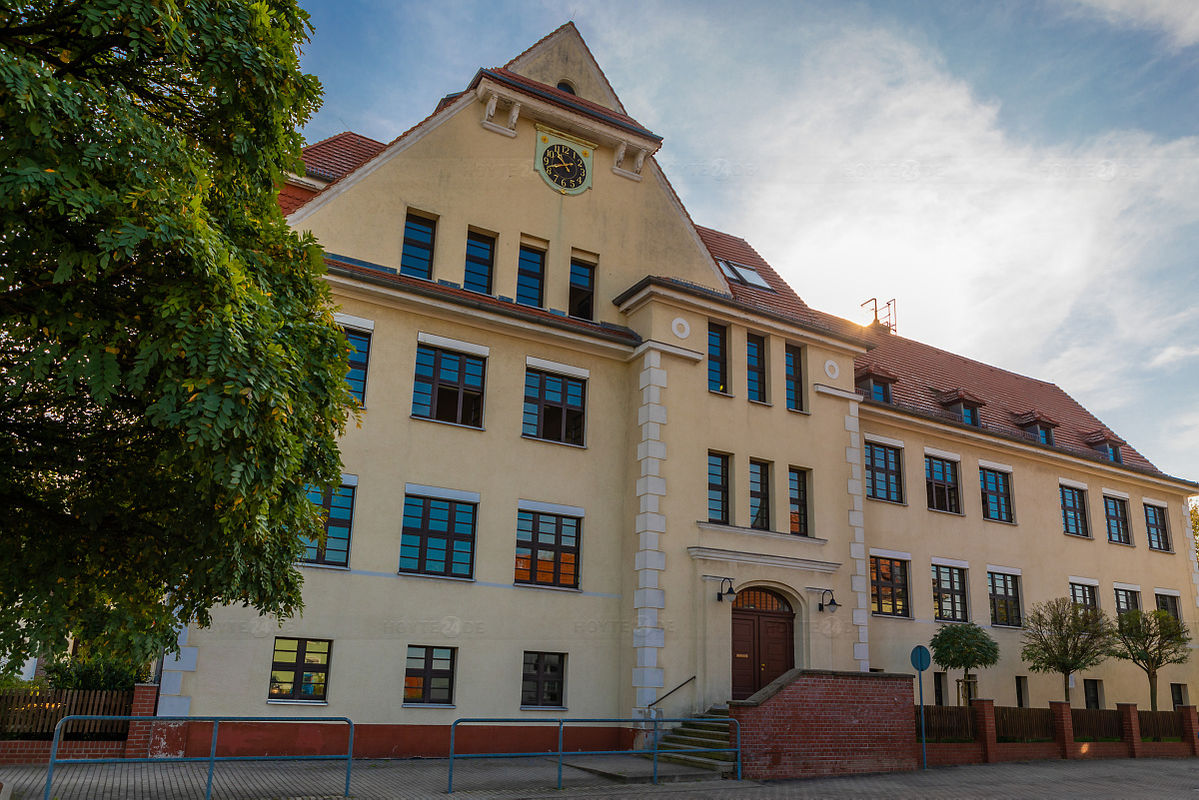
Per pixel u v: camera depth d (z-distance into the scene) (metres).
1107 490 28.48
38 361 6.93
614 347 18.84
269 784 12.04
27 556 8.88
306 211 16.67
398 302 16.81
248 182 9.22
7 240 6.86
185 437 7.45
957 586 23.91
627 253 20.23
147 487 9.07
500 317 17.67
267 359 7.81
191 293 7.45
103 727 13.44
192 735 13.71
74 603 9.39
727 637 17.80
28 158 6.56
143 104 8.69
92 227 7.10
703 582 17.75
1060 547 26.41
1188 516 30.73
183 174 7.83
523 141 19.45
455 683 15.96
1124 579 27.72
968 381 29.47
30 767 12.45
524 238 19.19
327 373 9.36
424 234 18.19
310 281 9.94
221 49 8.24
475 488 16.94
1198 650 28.80
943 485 24.58
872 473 23.08
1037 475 26.67
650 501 17.69
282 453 7.96
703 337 19.38
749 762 14.60
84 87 7.14
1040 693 24.44
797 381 20.97
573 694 16.98
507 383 17.83
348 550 15.60
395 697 15.37
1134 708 21.80
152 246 7.41
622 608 17.86
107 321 7.32
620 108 21.70
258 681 14.35
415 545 16.31
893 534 22.78
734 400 19.47
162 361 7.60
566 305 19.14
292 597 9.88
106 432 8.83
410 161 17.98
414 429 16.59
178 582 9.05
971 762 18.25
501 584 16.77
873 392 24.00
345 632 15.17
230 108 8.73
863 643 19.70
